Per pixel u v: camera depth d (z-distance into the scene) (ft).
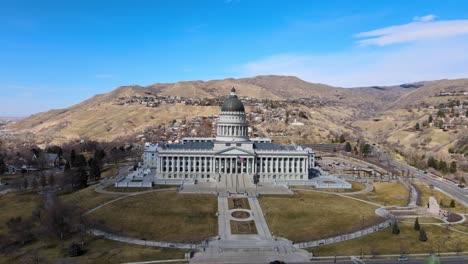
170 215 595.06
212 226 559.38
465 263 438.81
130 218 581.53
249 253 472.44
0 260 441.27
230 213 610.65
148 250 475.72
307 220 583.99
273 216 597.93
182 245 495.00
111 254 459.32
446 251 476.95
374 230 543.39
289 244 498.69
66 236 521.24
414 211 632.79
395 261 446.60
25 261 435.94
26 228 537.65
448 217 602.85
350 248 485.56
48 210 556.10
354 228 551.59
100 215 591.37
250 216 599.16
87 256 453.58
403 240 508.94
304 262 445.37
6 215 609.83
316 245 495.41
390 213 619.67
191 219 582.35
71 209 593.42
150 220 576.20
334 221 578.66
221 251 476.54
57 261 437.17
